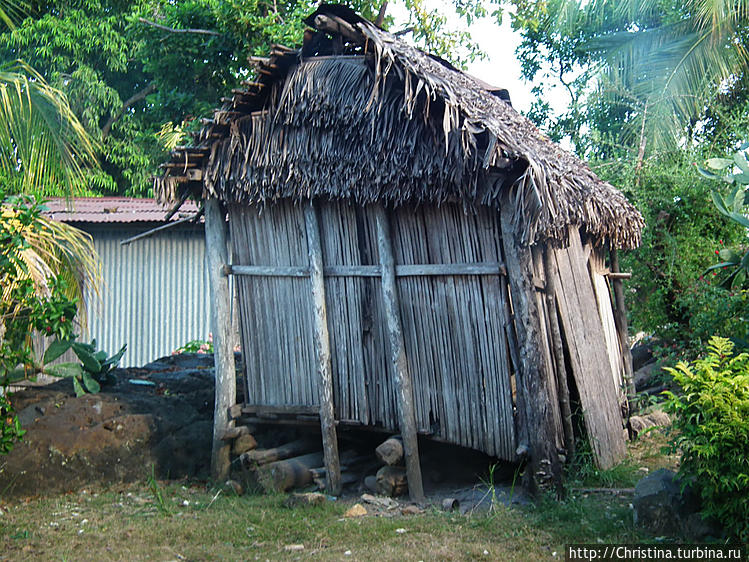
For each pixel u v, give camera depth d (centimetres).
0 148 803
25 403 694
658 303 1044
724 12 1110
